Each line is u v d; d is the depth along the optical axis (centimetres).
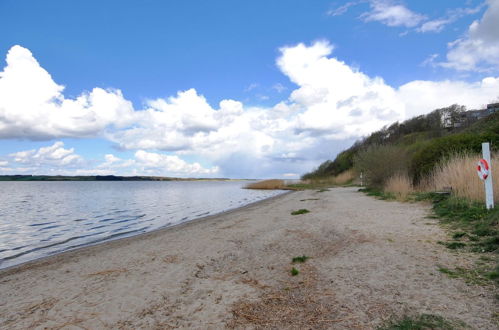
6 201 2994
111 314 374
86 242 1034
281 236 744
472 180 876
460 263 429
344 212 1040
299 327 302
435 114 4466
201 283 462
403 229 681
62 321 365
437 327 273
